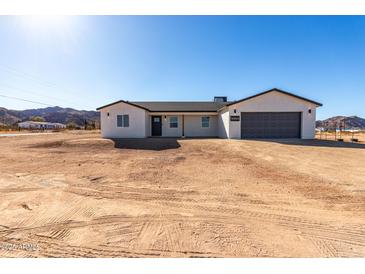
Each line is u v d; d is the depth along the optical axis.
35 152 11.72
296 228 3.60
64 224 3.73
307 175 6.78
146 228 3.60
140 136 18.30
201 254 2.97
